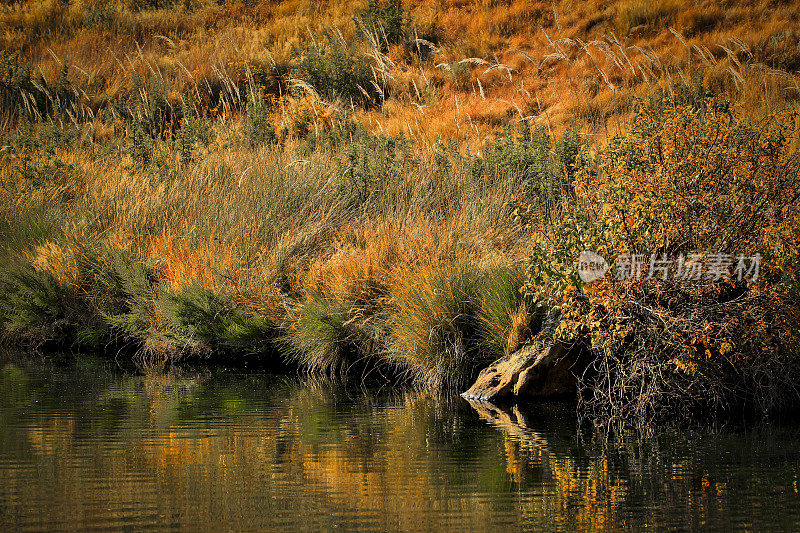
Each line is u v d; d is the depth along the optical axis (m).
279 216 35.84
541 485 14.70
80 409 21.11
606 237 21.75
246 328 29.05
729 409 21.98
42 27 80.25
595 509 13.32
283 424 19.75
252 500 13.55
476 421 20.41
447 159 41.72
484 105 60.81
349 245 32.22
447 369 25.59
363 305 28.38
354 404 22.59
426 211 35.56
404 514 12.91
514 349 24.61
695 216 21.64
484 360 25.73
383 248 30.02
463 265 27.39
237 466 15.75
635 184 22.42
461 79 66.38
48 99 65.56
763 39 61.69
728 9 68.56
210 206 37.78
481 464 16.14
